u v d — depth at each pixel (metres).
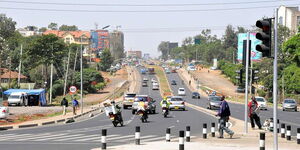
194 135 26.42
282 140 24.02
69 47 138.50
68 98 100.25
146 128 31.50
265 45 14.88
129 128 31.73
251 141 22.98
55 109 60.91
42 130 30.53
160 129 30.64
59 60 107.50
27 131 29.83
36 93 74.19
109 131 29.20
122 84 147.62
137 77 179.75
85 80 117.50
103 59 199.88
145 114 37.84
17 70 133.62
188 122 37.47
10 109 59.59
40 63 106.06
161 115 47.78
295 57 87.75
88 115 50.88
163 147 19.61
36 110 58.03
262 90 100.38
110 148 19.25
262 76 103.62
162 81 163.25
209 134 26.59
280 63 103.88
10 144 21.41
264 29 14.92
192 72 195.38
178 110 58.56
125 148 19.23
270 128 29.23
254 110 29.95
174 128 31.52
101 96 109.94
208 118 42.72
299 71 86.94
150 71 197.50
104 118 45.19
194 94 103.56
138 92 125.81
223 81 160.00
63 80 111.25
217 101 59.34
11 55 135.12
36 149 19.33
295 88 87.25
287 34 123.56
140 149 18.89
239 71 28.84
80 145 20.94
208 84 150.50
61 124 37.16
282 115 52.41
